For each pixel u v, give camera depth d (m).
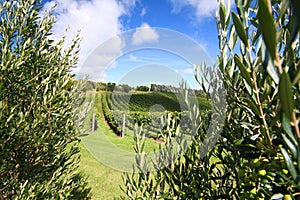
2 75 2.23
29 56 2.53
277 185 0.72
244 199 0.80
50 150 2.88
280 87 0.33
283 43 0.74
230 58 1.00
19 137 2.35
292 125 0.34
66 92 3.19
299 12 0.31
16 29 2.56
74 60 3.21
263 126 0.69
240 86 1.02
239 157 1.08
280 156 0.72
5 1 2.55
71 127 3.17
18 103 2.53
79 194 5.01
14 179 2.54
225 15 0.85
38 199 2.75
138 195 2.11
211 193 1.26
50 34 2.90
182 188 1.48
